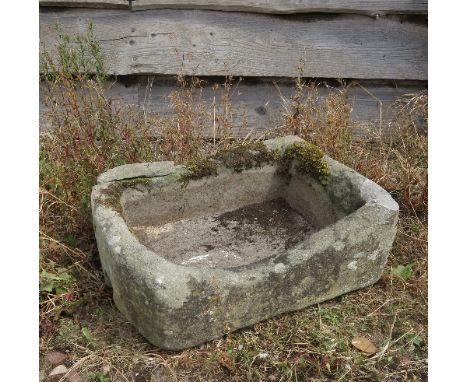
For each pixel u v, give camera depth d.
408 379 2.27
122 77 3.51
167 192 2.74
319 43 3.56
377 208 2.46
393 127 3.75
